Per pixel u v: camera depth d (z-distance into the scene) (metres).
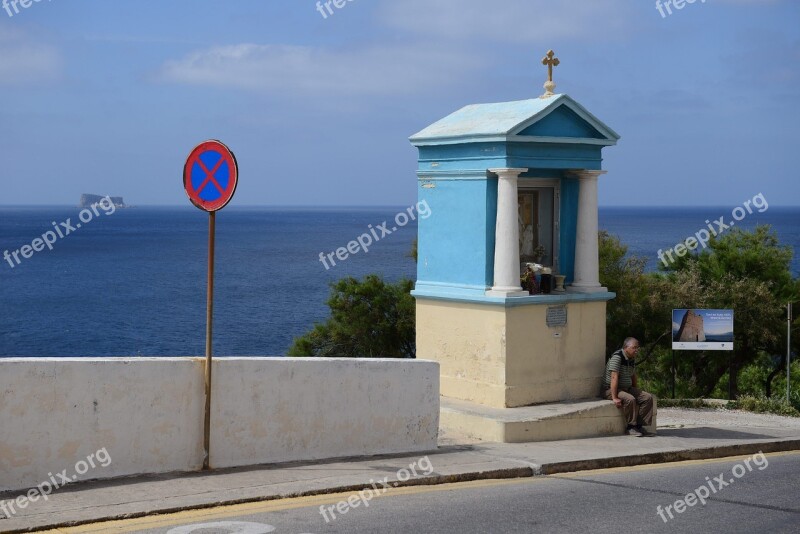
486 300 14.69
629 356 15.70
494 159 14.66
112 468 9.79
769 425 19.75
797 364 36.75
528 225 15.85
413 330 28.02
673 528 9.37
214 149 9.97
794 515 10.23
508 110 15.36
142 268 114.50
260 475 10.31
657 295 30.14
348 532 8.50
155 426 10.05
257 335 58.56
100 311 72.94
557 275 15.62
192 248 153.88
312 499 9.70
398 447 12.09
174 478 9.95
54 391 9.39
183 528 8.30
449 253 15.52
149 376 9.99
